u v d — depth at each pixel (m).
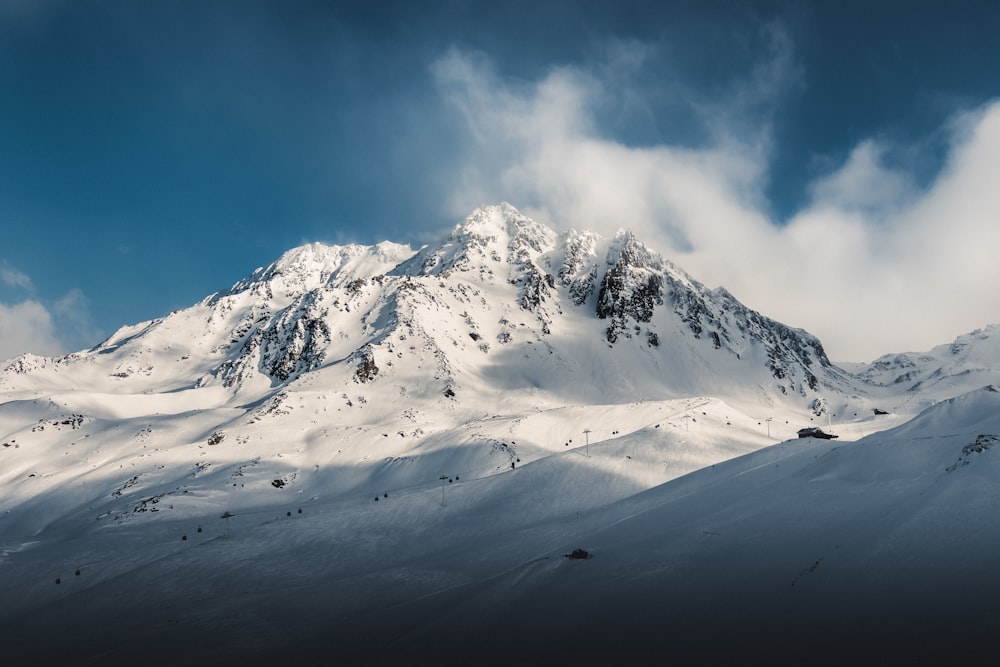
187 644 51.81
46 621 63.00
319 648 46.38
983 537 37.16
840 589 37.12
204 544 86.31
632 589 43.97
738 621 36.91
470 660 39.56
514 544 71.00
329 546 82.31
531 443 145.38
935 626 31.66
